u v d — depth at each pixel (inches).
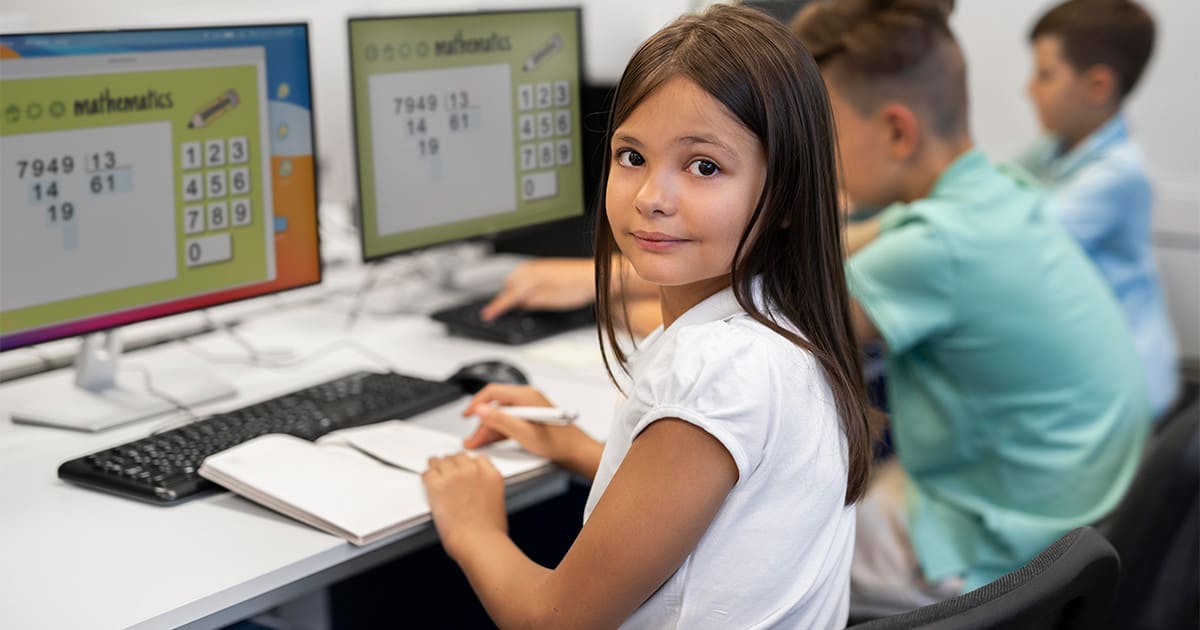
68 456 53.9
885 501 67.3
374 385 61.4
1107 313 69.1
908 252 63.6
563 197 81.0
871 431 44.5
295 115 63.6
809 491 38.4
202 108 59.6
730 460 36.6
